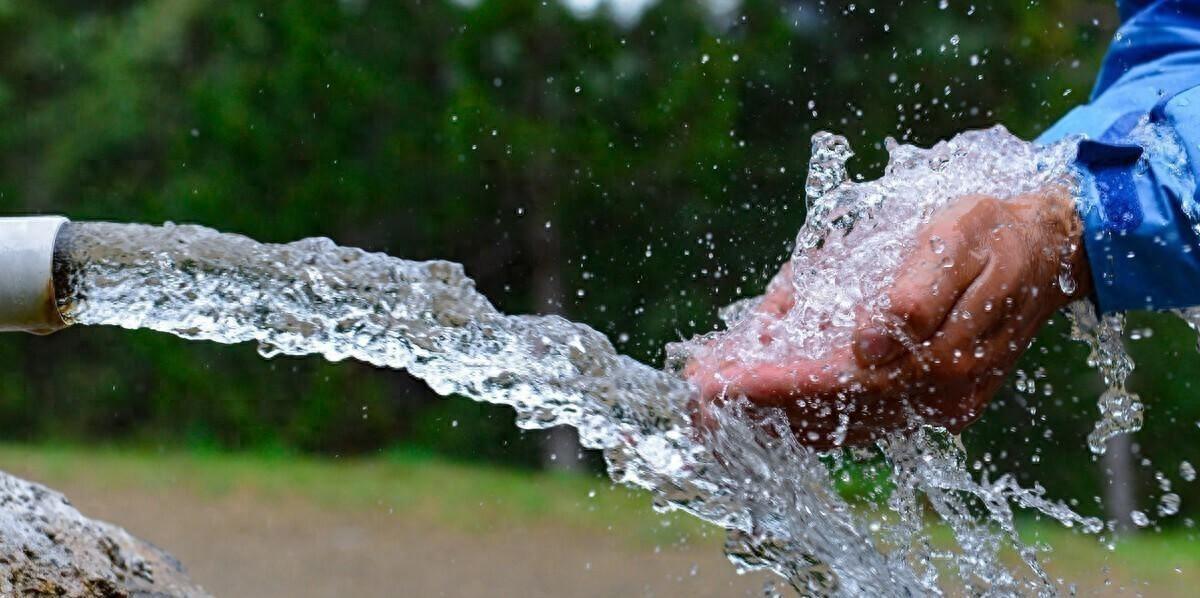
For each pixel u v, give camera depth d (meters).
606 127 9.44
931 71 7.95
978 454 7.38
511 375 1.64
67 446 9.99
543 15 9.81
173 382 10.28
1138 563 5.53
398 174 10.16
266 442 10.04
